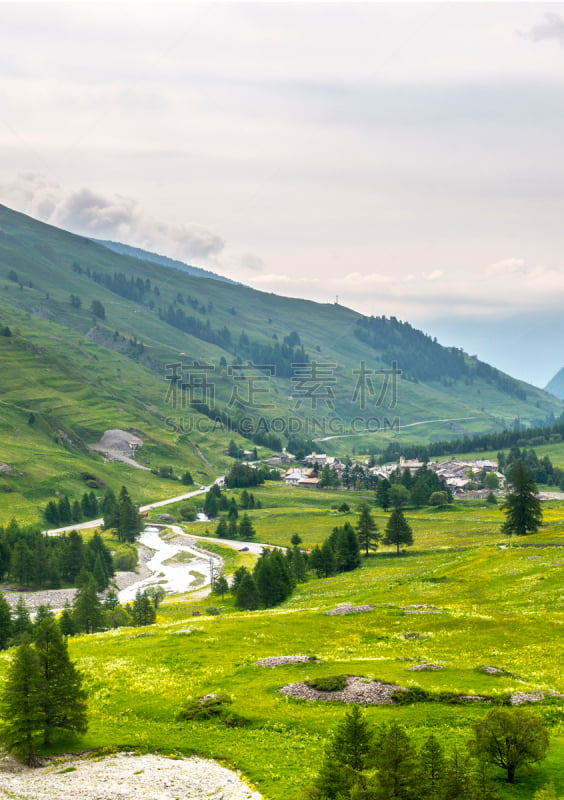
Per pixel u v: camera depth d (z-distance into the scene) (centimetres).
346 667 5484
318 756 3850
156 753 4088
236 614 9381
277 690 5019
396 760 2983
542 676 5056
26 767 4016
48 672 4325
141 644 7075
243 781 3584
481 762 3316
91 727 4625
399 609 8056
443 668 5325
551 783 3036
